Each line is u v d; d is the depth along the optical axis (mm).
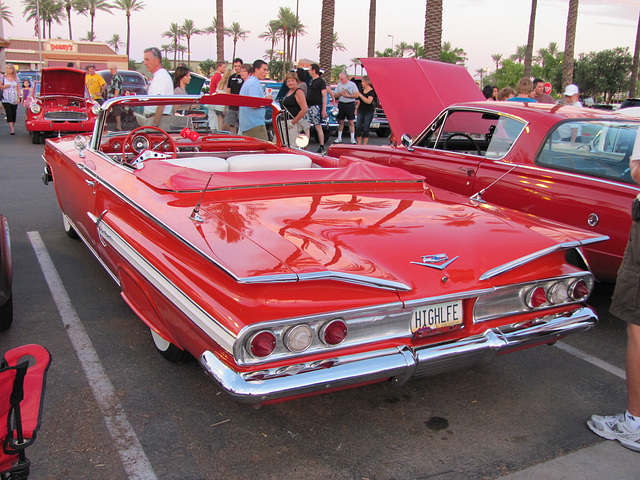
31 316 3510
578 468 2254
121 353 3072
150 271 2449
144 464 2186
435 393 2816
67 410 2525
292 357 1976
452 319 2279
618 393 2867
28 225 5547
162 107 3990
